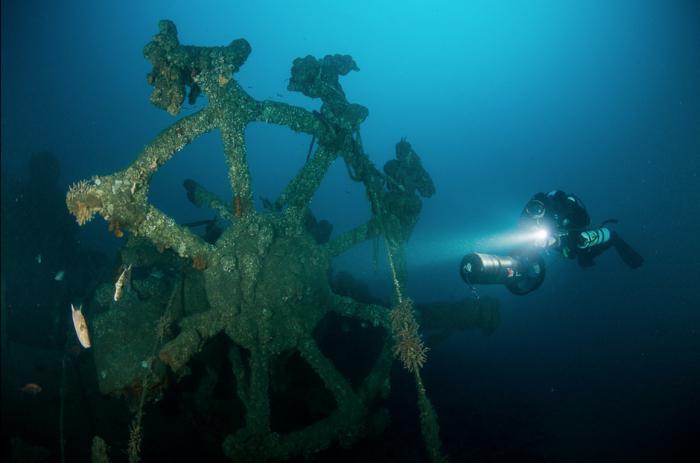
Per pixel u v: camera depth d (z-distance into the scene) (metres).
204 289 5.28
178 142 4.32
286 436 4.77
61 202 8.98
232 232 4.90
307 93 5.27
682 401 7.40
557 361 9.48
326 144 5.26
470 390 8.06
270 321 4.86
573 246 5.61
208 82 4.35
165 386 4.70
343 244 5.63
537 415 7.24
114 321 5.04
